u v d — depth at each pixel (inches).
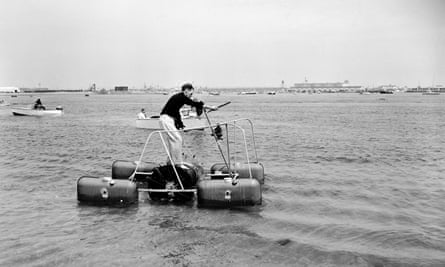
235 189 349.1
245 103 4069.9
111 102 4744.1
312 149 760.3
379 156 669.3
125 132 1140.5
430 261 250.1
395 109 2591.0
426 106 3056.1
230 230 301.6
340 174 513.7
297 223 318.0
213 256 257.4
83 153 709.3
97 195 363.6
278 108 2883.9
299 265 245.3
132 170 433.1
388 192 419.5
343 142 872.9
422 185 451.2
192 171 377.4
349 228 307.7
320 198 394.0
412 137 969.5
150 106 3390.7
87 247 270.2
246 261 250.2
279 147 792.9
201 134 1053.2
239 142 884.6
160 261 249.8
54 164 586.2
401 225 315.3
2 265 242.8
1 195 402.9
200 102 383.9
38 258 253.0
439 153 703.1
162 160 643.5
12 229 304.2
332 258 254.8
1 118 1759.4
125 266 242.8
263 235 292.4
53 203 372.8
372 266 244.4
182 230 301.3
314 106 3223.4
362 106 3132.4
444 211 353.1
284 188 433.4
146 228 305.4
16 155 676.7
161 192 374.0
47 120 1667.1
